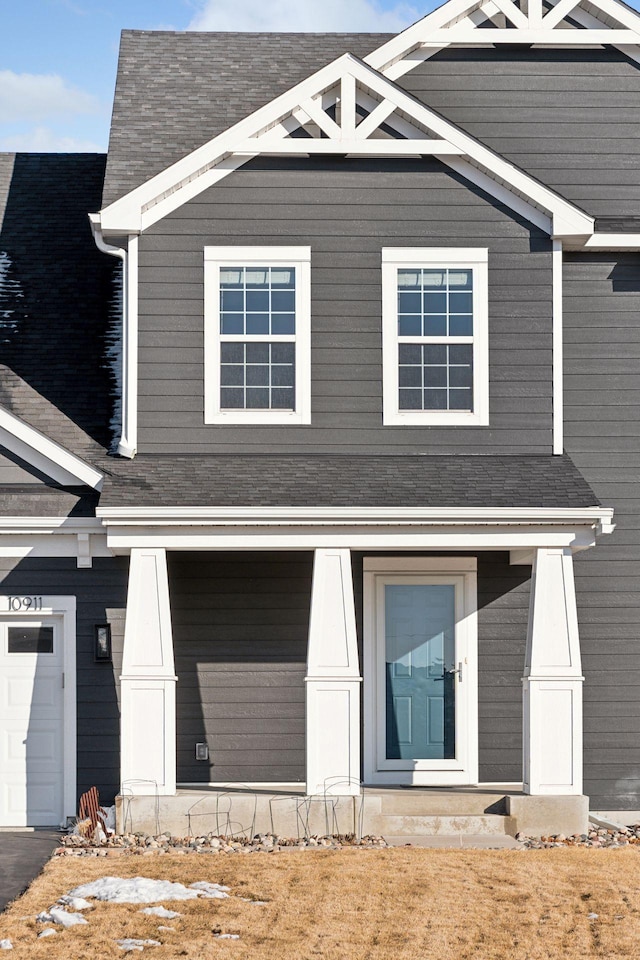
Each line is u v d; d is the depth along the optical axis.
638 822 14.79
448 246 14.80
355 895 10.50
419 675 14.98
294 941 9.24
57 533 14.29
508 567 15.11
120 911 9.97
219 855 12.05
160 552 13.31
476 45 15.80
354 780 13.16
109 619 14.45
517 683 15.00
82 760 14.32
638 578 15.12
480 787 14.64
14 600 14.38
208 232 14.66
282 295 14.70
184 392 14.55
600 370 15.34
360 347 14.72
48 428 14.90
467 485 13.83
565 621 13.48
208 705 14.73
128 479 13.74
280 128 14.62
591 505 13.36
